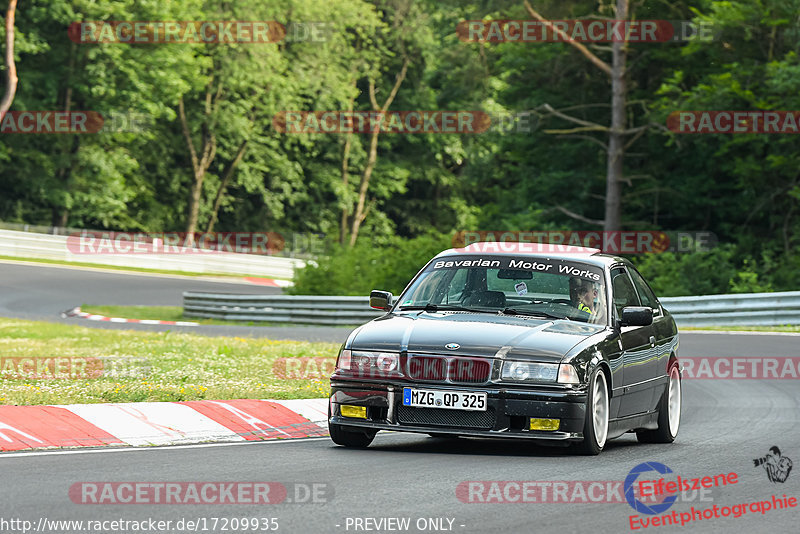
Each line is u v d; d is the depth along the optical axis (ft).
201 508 66.33
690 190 441.27
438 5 511.40
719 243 423.64
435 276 106.11
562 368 90.48
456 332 93.50
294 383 143.95
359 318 315.78
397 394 91.91
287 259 559.38
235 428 108.37
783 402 144.46
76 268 494.18
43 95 613.52
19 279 435.53
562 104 473.67
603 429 95.86
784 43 399.24
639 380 105.09
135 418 105.19
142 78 614.34
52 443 93.76
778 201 425.28
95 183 627.46
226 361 169.78
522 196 477.77
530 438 89.66
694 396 153.89
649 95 454.81
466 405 90.17
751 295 275.59
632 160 464.24
